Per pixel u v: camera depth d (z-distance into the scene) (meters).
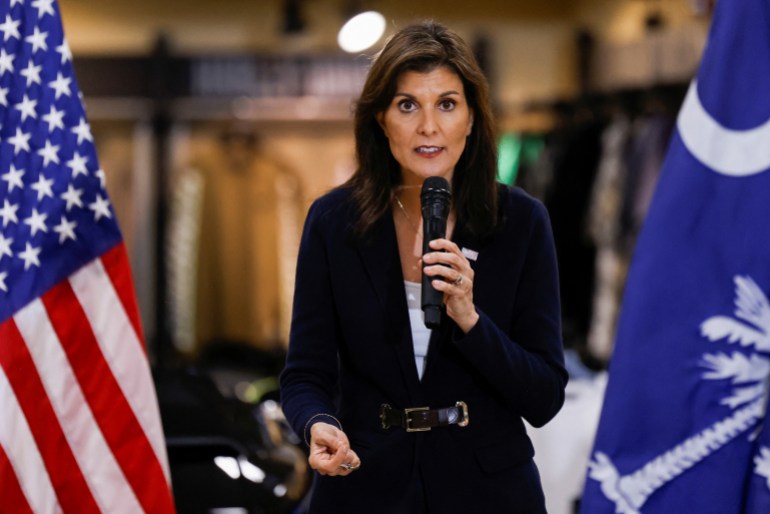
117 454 7.28
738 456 5.69
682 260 5.72
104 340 7.29
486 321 6.60
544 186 23.67
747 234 5.68
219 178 25.11
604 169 22.17
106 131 26.30
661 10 25.09
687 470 5.71
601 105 23.28
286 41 27.92
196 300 24.98
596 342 22.55
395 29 7.48
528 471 6.98
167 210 26.11
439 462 6.85
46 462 7.15
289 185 25.36
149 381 7.37
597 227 22.23
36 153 7.26
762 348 5.67
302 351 7.14
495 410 6.96
